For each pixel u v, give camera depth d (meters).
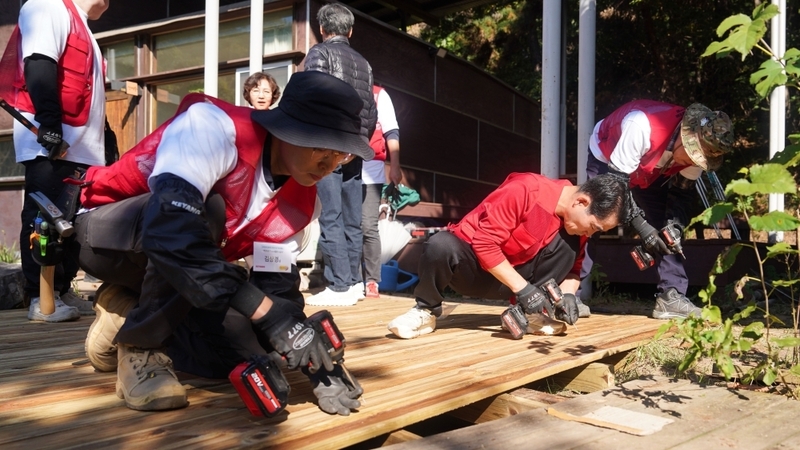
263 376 1.75
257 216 1.96
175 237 1.63
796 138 2.30
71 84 3.61
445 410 2.02
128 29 7.15
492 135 9.10
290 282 2.14
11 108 3.46
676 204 4.23
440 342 3.13
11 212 8.28
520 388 2.42
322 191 4.82
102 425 1.77
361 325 3.72
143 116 7.26
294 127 1.77
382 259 6.21
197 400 2.03
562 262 3.20
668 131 3.65
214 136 1.77
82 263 2.11
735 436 1.87
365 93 4.77
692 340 2.33
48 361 2.64
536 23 12.57
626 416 2.01
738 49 2.20
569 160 11.72
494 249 2.98
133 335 1.92
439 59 7.91
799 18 9.70
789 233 8.37
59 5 3.54
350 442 1.71
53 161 3.64
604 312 4.64
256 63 5.85
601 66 11.09
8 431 1.71
